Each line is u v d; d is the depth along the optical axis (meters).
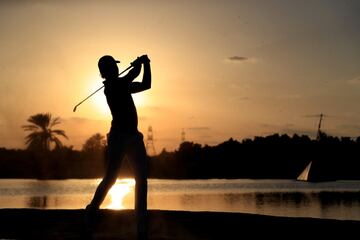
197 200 24.23
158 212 9.23
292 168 68.50
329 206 20.12
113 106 6.66
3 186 44.44
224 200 24.11
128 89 6.67
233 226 7.80
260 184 53.62
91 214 6.76
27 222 8.33
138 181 6.66
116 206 19.47
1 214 9.05
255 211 17.70
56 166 67.94
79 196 27.86
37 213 9.09
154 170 78.88
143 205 6.66
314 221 7.95
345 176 51.62
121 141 6.59
